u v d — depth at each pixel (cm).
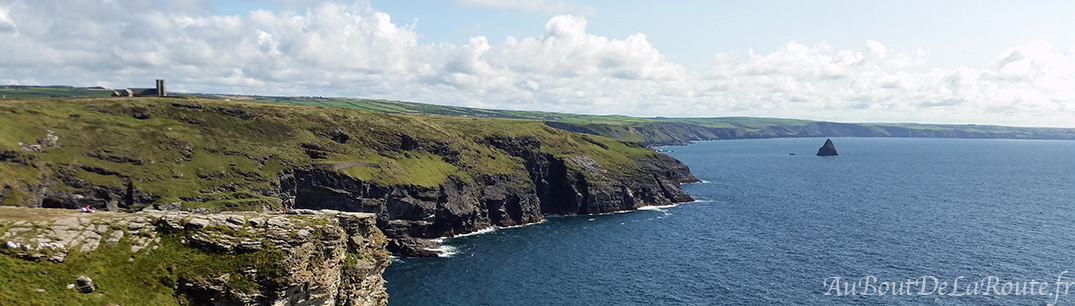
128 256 3953
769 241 13488
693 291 9869
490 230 16075
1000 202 19825
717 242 13525
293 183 13562
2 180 9469
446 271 11362
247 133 14400
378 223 13838
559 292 9975
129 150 12012
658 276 10794
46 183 10288
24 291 3422
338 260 4681
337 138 15888
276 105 17000
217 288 3938
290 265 4166
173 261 4022
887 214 17238
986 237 13600
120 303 3659
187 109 14388
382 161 15350
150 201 11181
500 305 9356
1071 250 12175
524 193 17900
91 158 11394
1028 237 13562
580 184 19325
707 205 19762
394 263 12006
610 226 16250
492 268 11562
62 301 3484
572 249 13212
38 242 3759
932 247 12562
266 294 4062
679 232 14938
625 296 9700
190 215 4384
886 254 12000
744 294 9644
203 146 13250
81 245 3881
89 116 12788
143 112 13800
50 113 12294
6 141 10388
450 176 16388
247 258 4112
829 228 14988
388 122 18062
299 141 14888
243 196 12262
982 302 9006
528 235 15162
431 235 15000
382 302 5322
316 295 4409
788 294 9600
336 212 5225
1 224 3850
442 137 18312
